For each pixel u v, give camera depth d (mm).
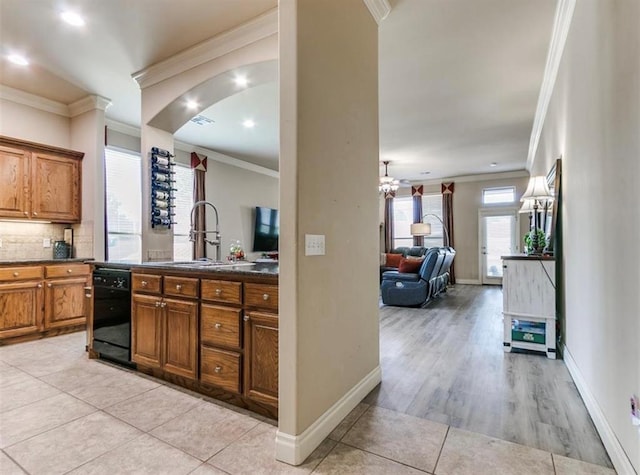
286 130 1753
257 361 2129
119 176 5133
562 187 3229
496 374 2783
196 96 3369
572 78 2697
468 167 8047
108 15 2713
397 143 6129
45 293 3820
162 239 3756
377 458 1716
